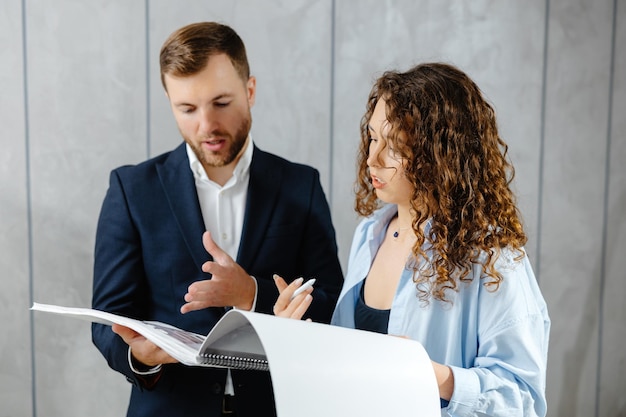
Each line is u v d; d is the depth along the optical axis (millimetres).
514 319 1110
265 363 1089
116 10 1965
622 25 2109
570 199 2143
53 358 2062
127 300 1469
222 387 1453
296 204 1573
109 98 1991
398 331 1191
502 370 1112
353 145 2070
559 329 2172
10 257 2023
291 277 1563
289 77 2033
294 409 785
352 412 826
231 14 1993
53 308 1203
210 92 1460
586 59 2107
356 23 2035
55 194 2014
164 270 1479
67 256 2037
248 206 1539
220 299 1374
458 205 1154
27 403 2068
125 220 1487
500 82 2088
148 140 2012
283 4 2008
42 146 1993
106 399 2092
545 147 2119
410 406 885
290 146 2055
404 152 1164
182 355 1029
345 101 2055
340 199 2086
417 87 1166
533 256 2145
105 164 2012
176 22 1980
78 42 1968
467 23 2064
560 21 2088
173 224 1492
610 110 2129
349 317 1339
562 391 2186
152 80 1993
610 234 2164
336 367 850
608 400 2197
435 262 1144
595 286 2172
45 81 1973
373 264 1332
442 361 1169
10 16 1948
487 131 1196
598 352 2188
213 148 1495
